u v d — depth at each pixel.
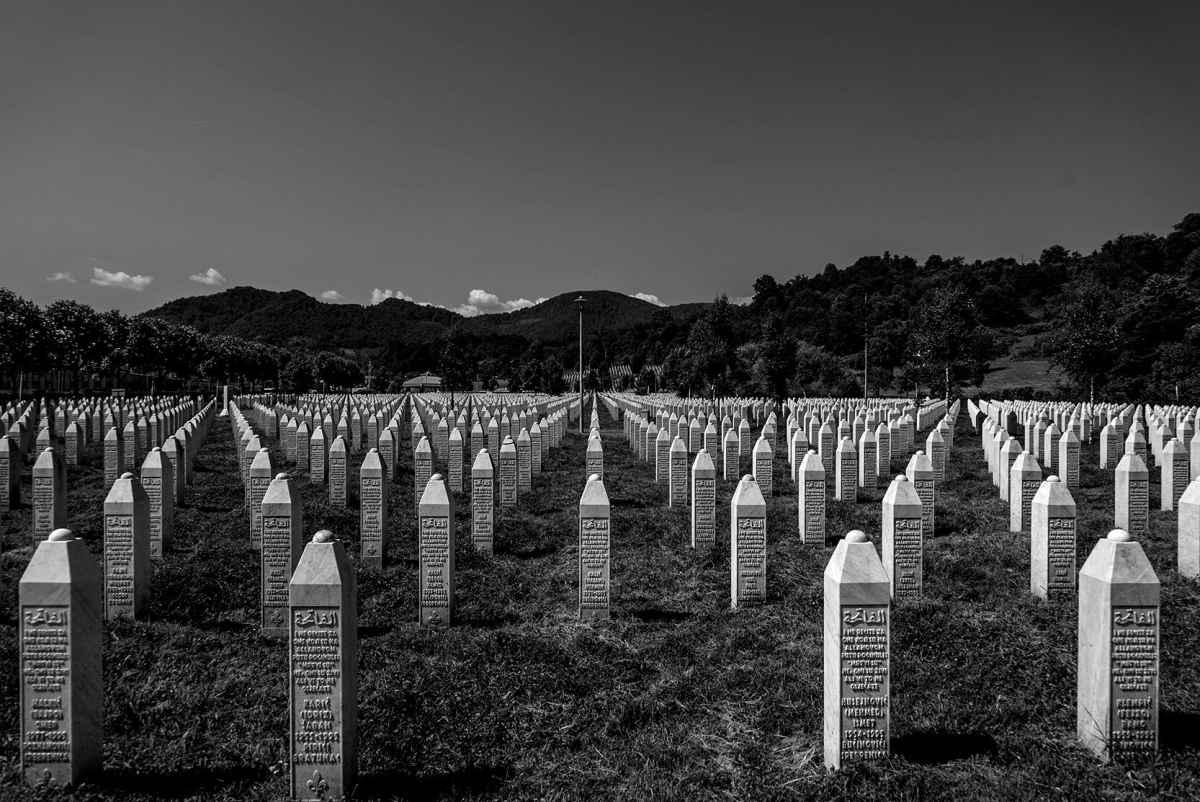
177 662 8.33
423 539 9.81
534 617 10.15
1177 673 7.62
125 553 9.69
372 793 5.80
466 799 5.77
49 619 5.71
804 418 35.34
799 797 5.69
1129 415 33.84
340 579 5.68
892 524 10.62
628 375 125.12
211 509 17.41
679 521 16.47
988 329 102.69
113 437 20.44
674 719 7.13
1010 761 6.11
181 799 5.71
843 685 5.99
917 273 146.50
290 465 26.12
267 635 9.35
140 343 68.44
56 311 60.84
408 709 7.18
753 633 9.26
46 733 5.75
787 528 15.55
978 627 9.16
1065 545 10.44
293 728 5.69
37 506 13.69
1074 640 8.62
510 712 7.20
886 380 82.94
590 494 9.97
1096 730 6.14
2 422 27.19
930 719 6.86
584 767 6.30
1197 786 5.62
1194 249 107.06
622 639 9.25
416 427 30.33
